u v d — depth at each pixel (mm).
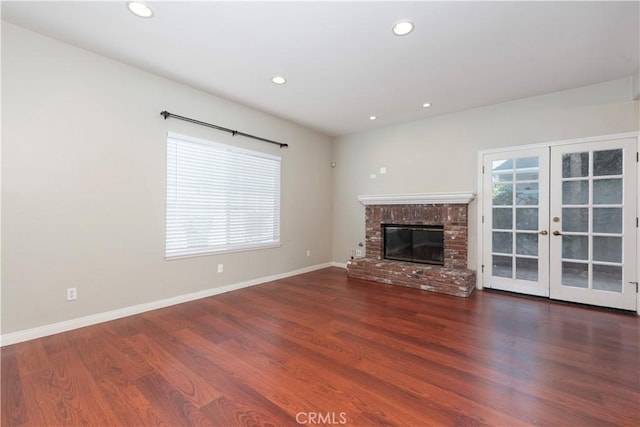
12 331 2434
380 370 2059
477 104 4105
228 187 4074
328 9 2168
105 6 2160
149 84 3246
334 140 5926
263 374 2006
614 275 3348
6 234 2406
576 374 2002
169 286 3461
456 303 3551
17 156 2445
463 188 4379
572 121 3572
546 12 2184
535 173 3812
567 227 3615
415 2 2084
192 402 1714
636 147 3223
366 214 5363
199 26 2396
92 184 2850
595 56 2826
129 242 3113
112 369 2059
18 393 1784
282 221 4906
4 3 2125
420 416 1601
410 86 3529
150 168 3271
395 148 5113
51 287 2621
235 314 3168
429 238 4754
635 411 1634
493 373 2016
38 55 2535
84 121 2797
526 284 3887
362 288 4250
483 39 2545
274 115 4641
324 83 3465
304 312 3236
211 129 3838
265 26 2387
